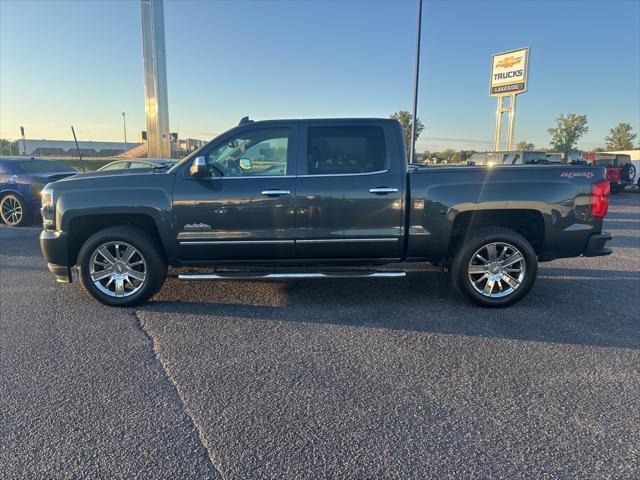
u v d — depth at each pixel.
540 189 4.67
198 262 4.92
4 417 2.94
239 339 4.12
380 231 4.76
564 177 4.70
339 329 4.34
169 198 4.71
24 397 3.17
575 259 7.39
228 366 3.61
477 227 4.92
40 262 7.06
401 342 4.05
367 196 4.70
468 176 4.71
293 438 2.72
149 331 4.30
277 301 5.15
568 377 3.43
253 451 2.61
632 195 21.80
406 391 3.24
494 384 3.33
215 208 4.70
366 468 2.47
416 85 17.02
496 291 4.89
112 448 2.63
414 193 4.70
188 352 3.86
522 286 4.81
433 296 5.31
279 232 4.74
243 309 4.89
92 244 4.79
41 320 4.58
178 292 5.46
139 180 4.77
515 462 2.51
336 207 4.71
